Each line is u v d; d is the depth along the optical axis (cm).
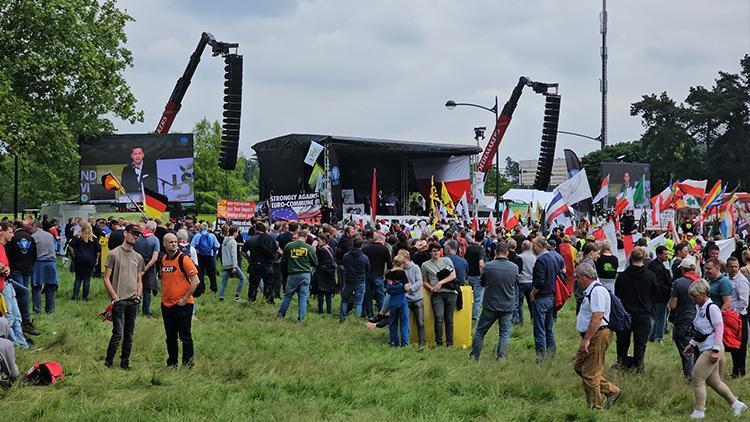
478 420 911
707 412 961
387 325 1538
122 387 1031
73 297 1866
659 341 1537
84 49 3281
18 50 3178
